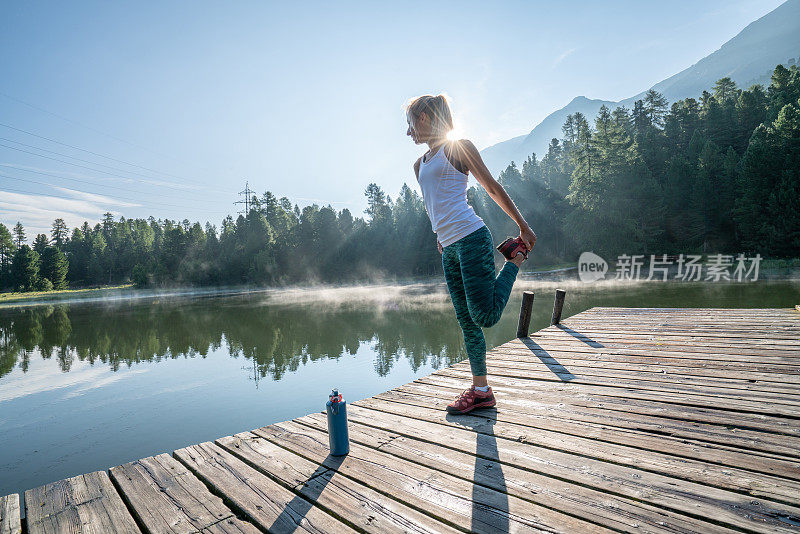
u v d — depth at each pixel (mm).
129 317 29406
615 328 4949
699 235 48094
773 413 2217
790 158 39438
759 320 4758
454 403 2551
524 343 4543
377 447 2121
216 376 10453
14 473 5375
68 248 110438
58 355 15117
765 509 1406
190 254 78688
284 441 2285
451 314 20156
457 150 2031
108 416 7574
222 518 1575
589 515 1436
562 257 61438
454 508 1527
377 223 71750
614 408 2455
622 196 48156
